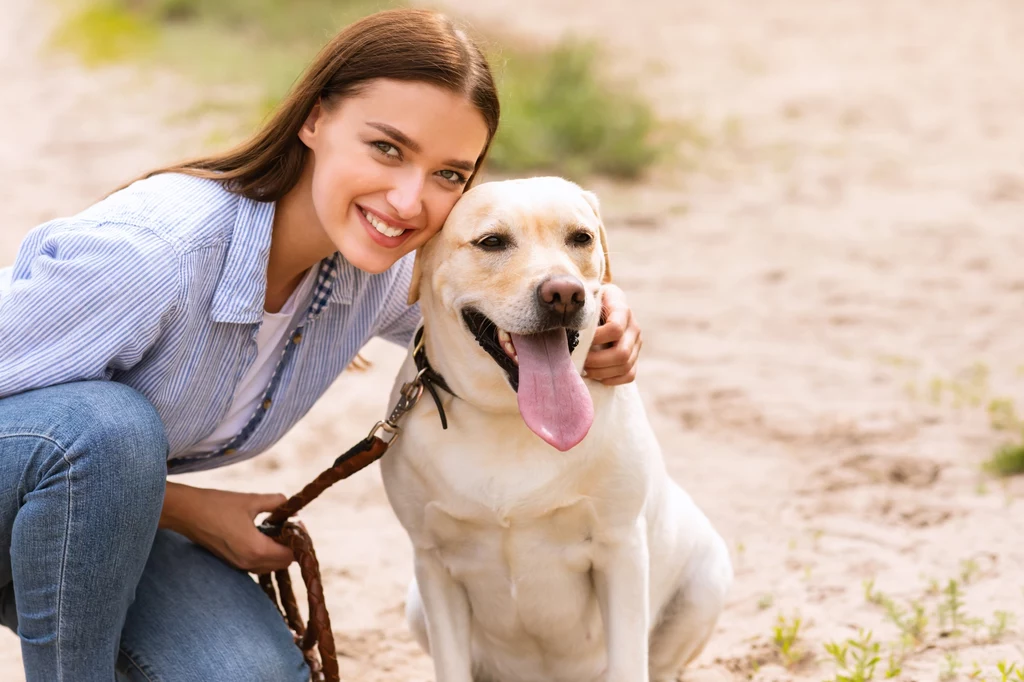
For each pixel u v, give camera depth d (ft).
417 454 8.66
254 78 35.94
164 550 8.86
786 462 14.67
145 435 7.74
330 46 8.18
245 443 8.98
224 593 8.67
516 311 8.04
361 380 17.78
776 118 34.45
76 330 7.75
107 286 7.72
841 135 32.58
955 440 14.96
